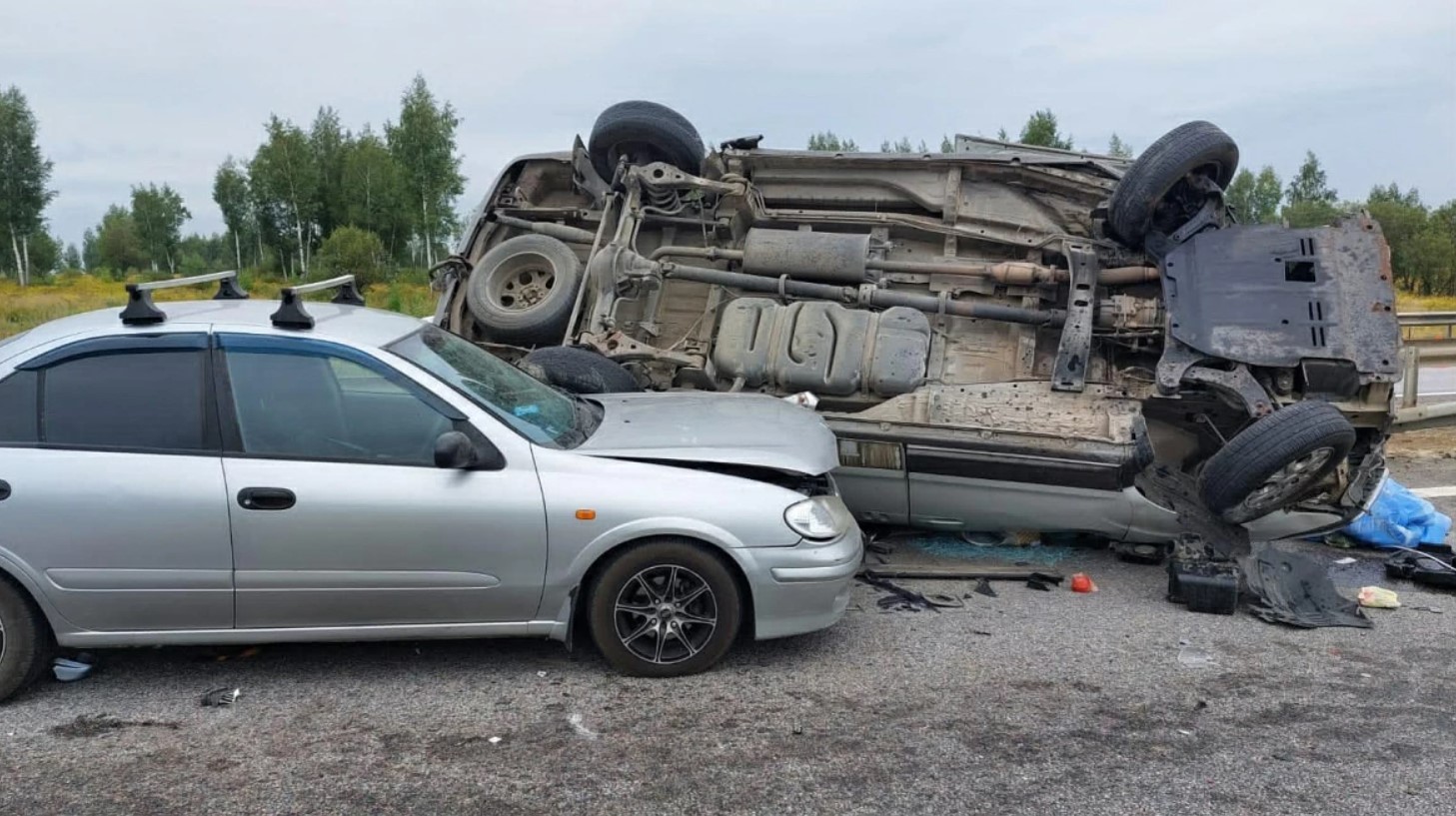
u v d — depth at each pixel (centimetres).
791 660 456
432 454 421
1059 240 671
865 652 468
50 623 410
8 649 409
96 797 338
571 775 350
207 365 422
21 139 6194
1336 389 575
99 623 409
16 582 407
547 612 427
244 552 406
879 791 338
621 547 427
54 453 407
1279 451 513
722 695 417
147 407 416
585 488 421
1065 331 624
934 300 667
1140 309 629
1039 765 356
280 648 474
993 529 627
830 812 324
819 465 453
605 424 478
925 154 725
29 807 332
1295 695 420
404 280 5169
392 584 414
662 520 420
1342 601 532
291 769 357
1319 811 326
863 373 634
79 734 387
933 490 603
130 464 406
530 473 421
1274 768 355
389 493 410
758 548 426
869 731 383
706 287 750
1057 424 579
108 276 7031
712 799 333
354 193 5769
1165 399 623
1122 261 648
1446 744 374
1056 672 444
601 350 674
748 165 760
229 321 435
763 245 699
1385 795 336
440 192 5756
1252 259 600
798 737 379
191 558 405
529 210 812
